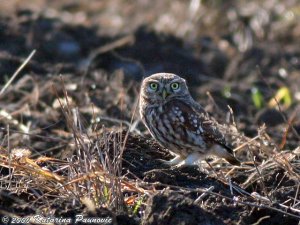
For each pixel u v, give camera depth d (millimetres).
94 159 9922
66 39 18125
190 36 19844
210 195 10164
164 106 11898
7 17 18578
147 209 9375
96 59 17594
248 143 11719
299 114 15250
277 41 19844
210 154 11883
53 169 10781
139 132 12914
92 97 15047
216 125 11852
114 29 19266
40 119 13945
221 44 19609
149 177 10641
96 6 22766
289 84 17516
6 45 17531
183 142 11797
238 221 9625
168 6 22516
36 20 18609
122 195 9656
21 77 16391
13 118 14039
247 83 17547
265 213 9805
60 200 9672
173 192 9508
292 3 21359
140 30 18859
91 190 9727
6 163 10258
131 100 15203
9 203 9570
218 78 18016
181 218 9172
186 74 17750
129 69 17375
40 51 17531
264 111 15492
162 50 18328
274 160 11070
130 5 22859
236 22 20641
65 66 16906
